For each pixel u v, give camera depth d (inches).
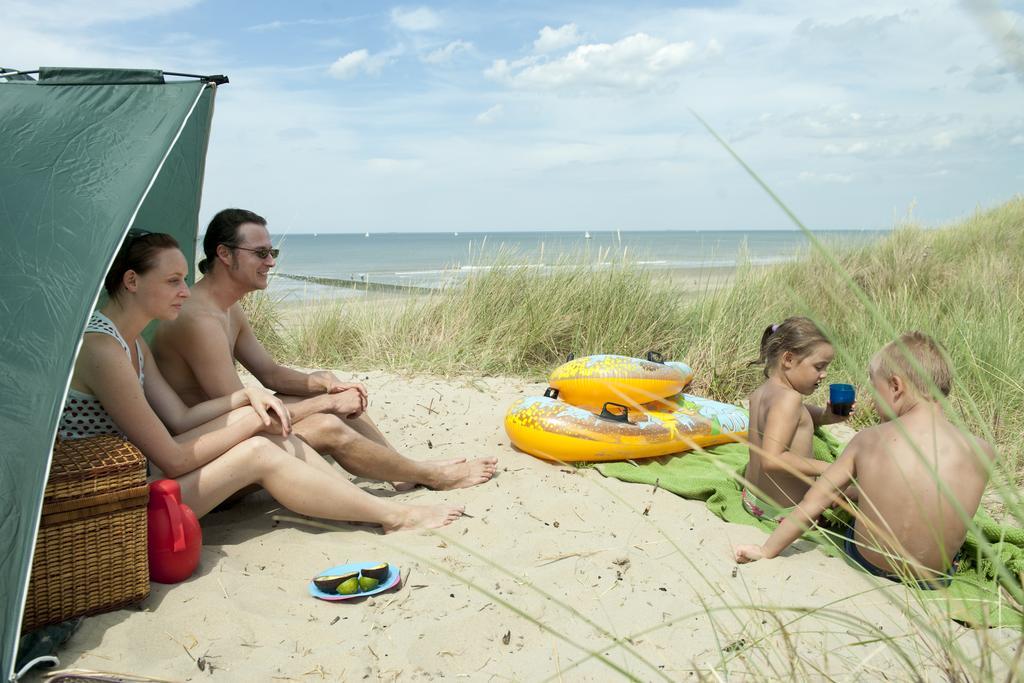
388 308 297.6
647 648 93.7
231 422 123.5
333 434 141.6
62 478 93.5
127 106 121.3
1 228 104.6
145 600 102.2
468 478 153.6
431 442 185.2
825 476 116.4
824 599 105.9
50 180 109.0
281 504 136.9
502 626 100.0
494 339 268.8
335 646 94.7
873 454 111.0
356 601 106.9
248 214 138.7
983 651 64.6
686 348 263.1
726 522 139.1
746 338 252.2
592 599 107.3
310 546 122.5
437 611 104.0
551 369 260.8
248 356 160.9
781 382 137.3
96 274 98.6
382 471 146.3
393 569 112.1
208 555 116.6
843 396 145.9
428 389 232.2
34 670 87.0
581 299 277.3
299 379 161.2
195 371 135.6
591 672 88.7
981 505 136.9
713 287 302.4
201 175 178.9
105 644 92.9
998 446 168.1
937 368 108.0
